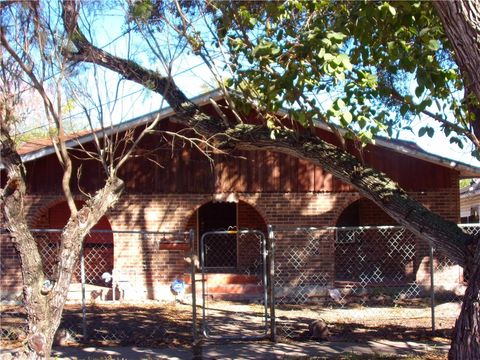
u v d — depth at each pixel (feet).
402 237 50.42
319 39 21.84
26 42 21.26
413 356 26.61
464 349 18.75
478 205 80.48
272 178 45.42
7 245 44.11
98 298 45.68
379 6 22.63
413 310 40.29
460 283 45.88
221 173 45.32
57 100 20.74
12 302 42.91
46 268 47.32
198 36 27.71
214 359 26.43
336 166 23.77
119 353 27.78
